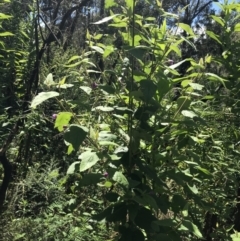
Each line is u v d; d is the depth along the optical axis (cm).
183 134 268
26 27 488
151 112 236
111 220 225
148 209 230
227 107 344
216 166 322
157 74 247
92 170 284
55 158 450
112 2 261
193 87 246
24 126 424
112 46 265
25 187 399
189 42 248
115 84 271
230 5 333
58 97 288
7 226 356
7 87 485
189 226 221
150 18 256
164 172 253
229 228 342
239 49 337
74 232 317
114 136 231
